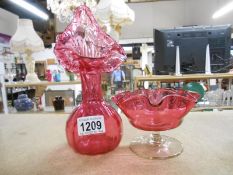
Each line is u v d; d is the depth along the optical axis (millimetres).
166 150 542
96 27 585
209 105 1859
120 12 1993
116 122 563
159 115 548
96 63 514
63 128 770
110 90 2311
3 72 4617
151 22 6871
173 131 692
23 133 723
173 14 6781
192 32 1961
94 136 540
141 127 563
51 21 6906
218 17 6418
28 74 2564
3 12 5367
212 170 443
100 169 461
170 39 1978
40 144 619
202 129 706
